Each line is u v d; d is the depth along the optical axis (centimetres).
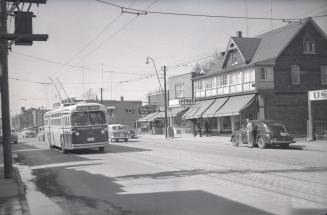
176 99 5891
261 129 2773
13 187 1297
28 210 966
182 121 5822
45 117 3938
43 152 3078
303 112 4175
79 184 1357
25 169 1908
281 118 4084
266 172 1418
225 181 1252
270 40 4475
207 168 1593
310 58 4256
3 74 1477
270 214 825
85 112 2744
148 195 1097
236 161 1827
